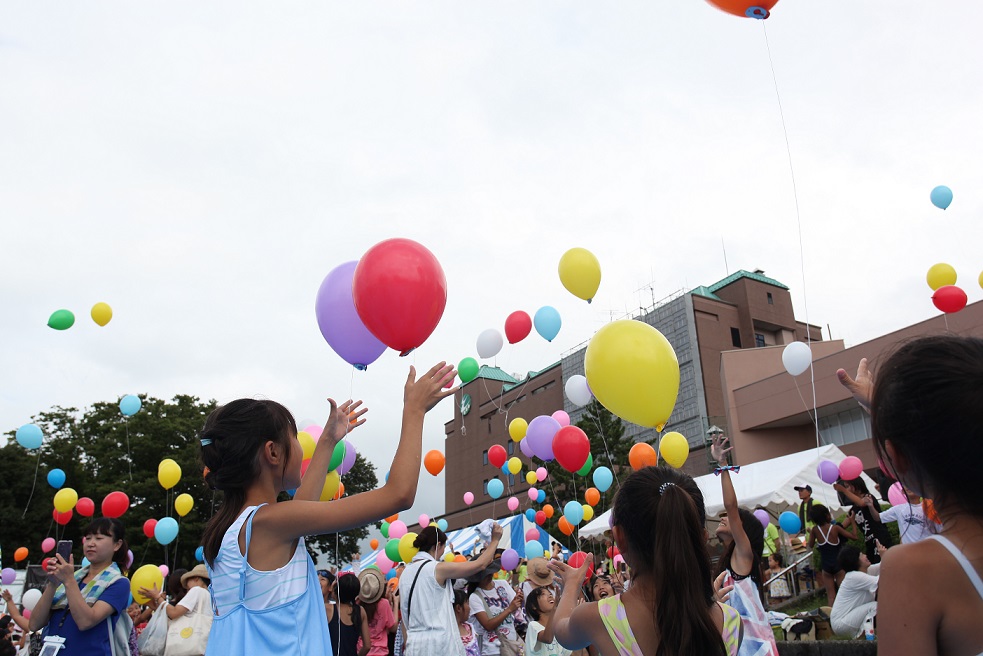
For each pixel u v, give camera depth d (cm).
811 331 4106
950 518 123
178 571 629
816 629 633
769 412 2741
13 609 488
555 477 2358
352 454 591
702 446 3303
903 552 125
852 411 2591
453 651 437
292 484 210
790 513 829
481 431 5050
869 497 720
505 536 1285
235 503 195
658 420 471
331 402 244
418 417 191
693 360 3656
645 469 220
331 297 416
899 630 120
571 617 215
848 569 613
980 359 118
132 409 1077
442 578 452
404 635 529
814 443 2742
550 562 252
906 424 121
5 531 2408
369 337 413
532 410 4625
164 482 916
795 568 1017
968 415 113
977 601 116
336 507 178
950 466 117
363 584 632
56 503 1013
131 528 2441
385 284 321
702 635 185
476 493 4944
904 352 128
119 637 329
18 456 2564
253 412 200
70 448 2678
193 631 541
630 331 479
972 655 115
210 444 197
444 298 338
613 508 217
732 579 314
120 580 329
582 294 695
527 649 502
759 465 1168
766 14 453
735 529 314
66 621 322
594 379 482
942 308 693
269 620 172
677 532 196
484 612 579
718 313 3828
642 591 204
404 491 178
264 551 178
